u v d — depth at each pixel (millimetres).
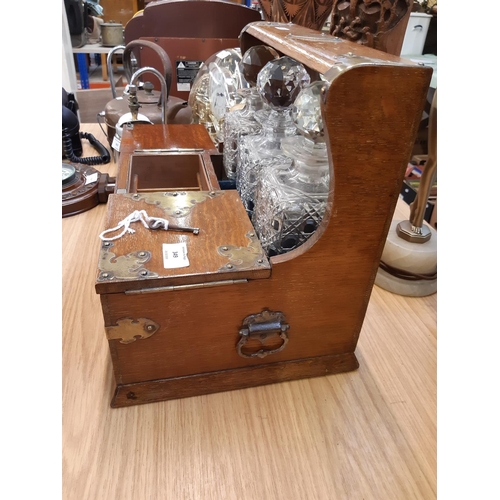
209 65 1155
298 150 585
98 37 1843
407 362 675
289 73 648
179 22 1343
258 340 579
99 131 1503
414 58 1146
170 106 1177
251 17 1380
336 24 616
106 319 496
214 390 594
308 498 484
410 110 442
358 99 424
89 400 578
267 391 609
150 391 570
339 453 534
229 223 580
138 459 510
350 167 468
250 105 823
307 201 555
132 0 1915
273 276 521
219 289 510
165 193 643
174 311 512
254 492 485
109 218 573
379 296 822
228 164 852
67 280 806
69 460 504
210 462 512
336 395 611
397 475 514
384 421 579
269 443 540
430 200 1227
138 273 477
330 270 543
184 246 528
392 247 803
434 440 559
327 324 596
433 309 793
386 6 526
